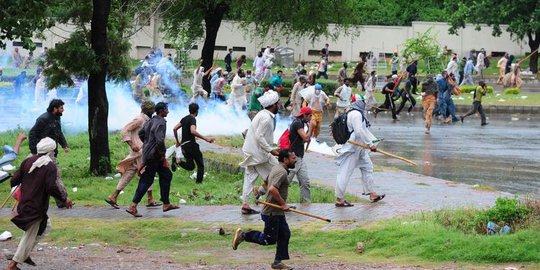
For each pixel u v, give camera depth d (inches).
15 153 564.4
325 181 694.5
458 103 1425.9
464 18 2128.4
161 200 597.3
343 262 443.5
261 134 564.4
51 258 463.2
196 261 458.0
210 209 595.5
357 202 597.9
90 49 730.8
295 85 1160.8
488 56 2400.3
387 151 924.6
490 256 435.5
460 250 445.1
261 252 486.6
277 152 565.6
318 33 1583.4
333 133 583.2
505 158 874.8
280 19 1545.3
